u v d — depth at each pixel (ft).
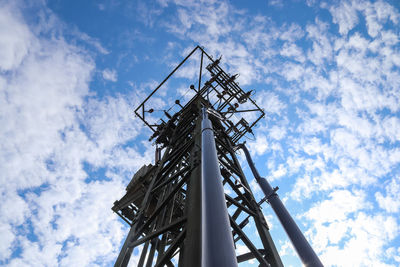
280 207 19.95
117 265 12.46
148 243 15.40
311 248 16.11
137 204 24.76
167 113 37.35
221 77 38.86
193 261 9.59
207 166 11.25
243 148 31.76
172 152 24.98
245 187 19.54
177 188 15.55
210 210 8.33
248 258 13.97
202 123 17.56
